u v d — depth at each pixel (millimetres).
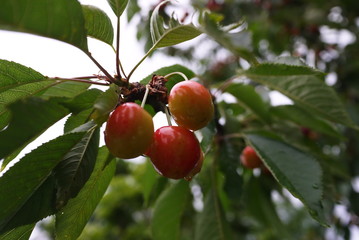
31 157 170
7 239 197
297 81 290
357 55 572
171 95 183
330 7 581
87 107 167
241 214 616
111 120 165
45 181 185
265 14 597
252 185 410
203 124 183
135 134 161
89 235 689
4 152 149
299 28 604
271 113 331
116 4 189
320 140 456
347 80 552
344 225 508
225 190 303
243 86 305
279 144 259
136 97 196
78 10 160
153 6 446
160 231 353
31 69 189
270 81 294
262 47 708
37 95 208
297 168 241
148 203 392
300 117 328
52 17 153
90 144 188
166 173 178
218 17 183
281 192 422
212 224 322
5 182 168
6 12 142
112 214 702
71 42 170
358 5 547
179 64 254
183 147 176
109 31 200
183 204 348
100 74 204
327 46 589
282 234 423
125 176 820
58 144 173
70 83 215
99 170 213
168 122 194
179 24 176
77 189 181
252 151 328
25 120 149
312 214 214
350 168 497
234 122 310
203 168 335
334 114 295
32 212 181
